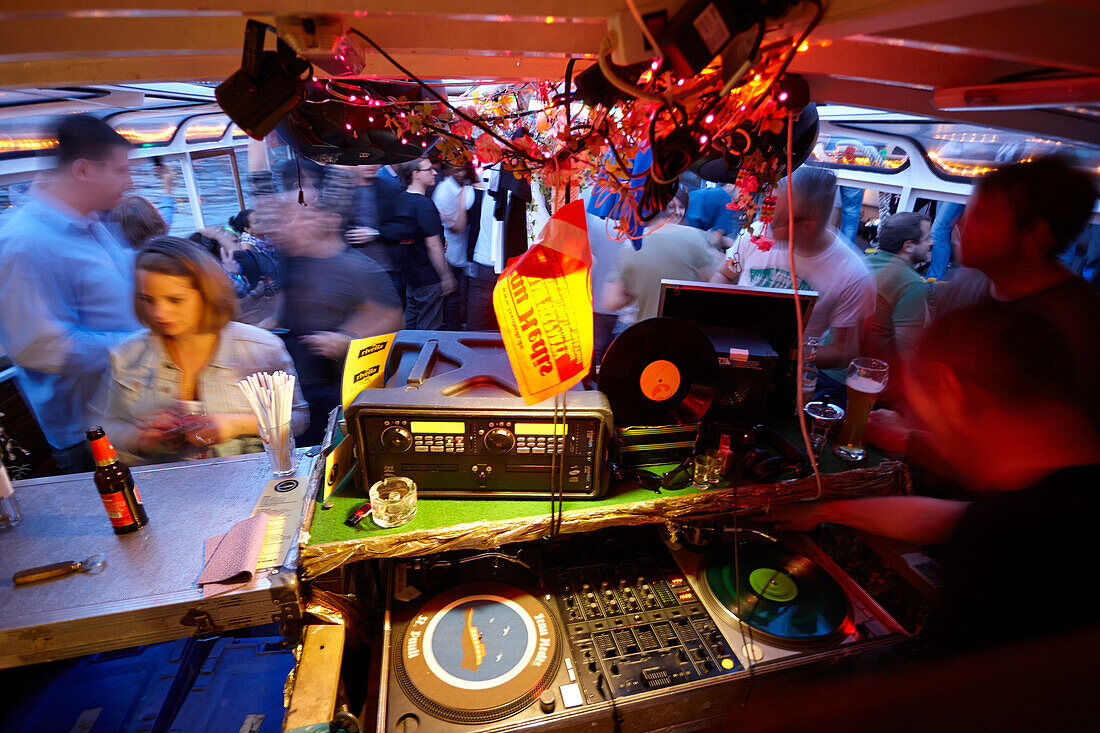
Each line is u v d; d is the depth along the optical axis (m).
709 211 3.14
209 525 1.29
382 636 1.25
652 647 1.21
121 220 2.55
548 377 1.06
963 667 0.95
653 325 1.30
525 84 1.38
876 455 1.53
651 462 1.46
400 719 1.08
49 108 2.39
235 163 4.32
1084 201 1.18
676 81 0.93
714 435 1.55
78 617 1.05
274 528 1.26
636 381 1.36
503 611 1.28
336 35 0.79
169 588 1.12
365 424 1.24
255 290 4.36
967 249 1.36
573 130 1.20
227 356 2.09
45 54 0.81
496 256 3.99
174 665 1.90
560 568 1.40
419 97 1.38
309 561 1.18
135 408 2.07
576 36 0.93
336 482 1.39
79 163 2.11
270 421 1.38
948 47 0.88
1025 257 1.24
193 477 1.45
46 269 2.05
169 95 3.16
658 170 0.92
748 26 0.70
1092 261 2.95
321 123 1.36
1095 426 0.98
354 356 1.29
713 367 1.38
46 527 1.28
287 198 2.93
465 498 1.33
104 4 0.63
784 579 1.36
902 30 0.84
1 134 2.21
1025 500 1.04
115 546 1.22
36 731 1.71
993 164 3.05
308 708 1.07
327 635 1.23
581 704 1.10
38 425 2.24
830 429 1.59
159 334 1.98
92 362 2.20
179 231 3.75
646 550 1.45
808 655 1.19
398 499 1.26
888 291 2.67
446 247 4.00
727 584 1.35
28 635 1.03
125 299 2.35
